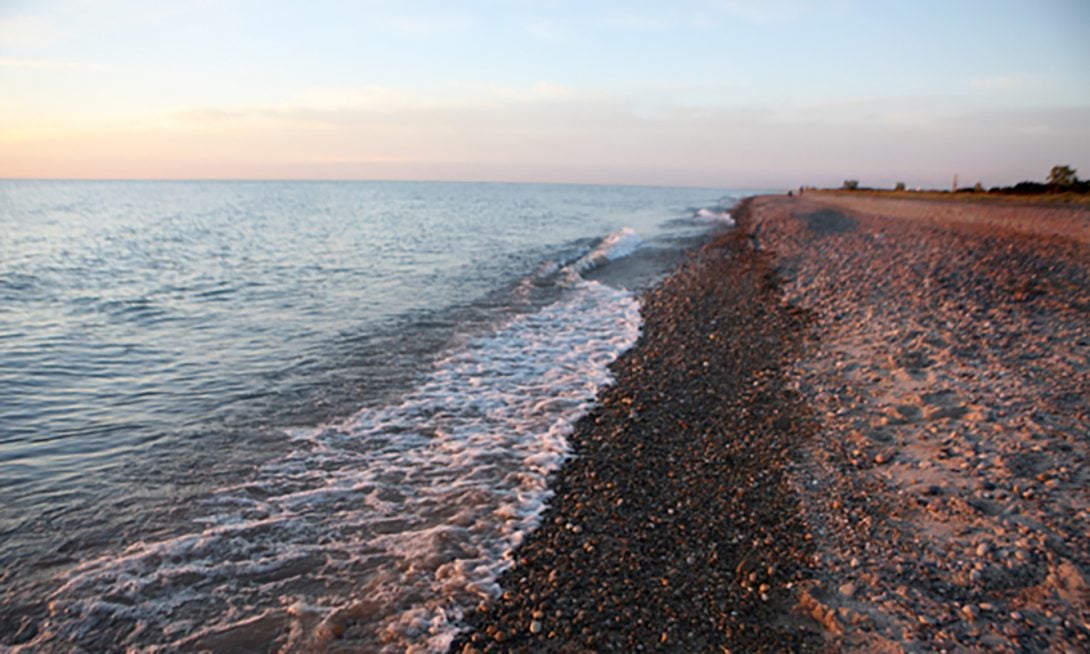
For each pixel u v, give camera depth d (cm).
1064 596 396
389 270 1995
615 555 493
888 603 412
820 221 3344
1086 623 373
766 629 405
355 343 1120
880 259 1820
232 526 528
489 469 645
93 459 647
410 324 1274
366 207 6588
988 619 386
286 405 813
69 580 451
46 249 2514
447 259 2298
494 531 530
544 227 4031
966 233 2252
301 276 1859
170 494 579
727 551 494
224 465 642
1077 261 1450
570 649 394
